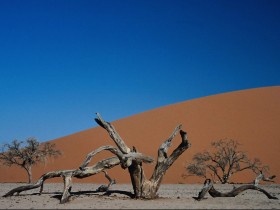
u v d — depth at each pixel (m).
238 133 54.91
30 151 41.91
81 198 17.88
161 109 69.19
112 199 17.67
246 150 49.88
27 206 15.54
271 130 54.59
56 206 15.47
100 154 57.22
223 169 40.28
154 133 60.91
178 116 64.56
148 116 67.38
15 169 56.88
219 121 59.47
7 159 42.06
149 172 49.12
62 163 56.44
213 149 51.56
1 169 57.34
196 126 59.25
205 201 17.38
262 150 49.69
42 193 20.45
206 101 68.06
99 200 17.30
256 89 70.75
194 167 40.50
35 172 54.94
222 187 31.81
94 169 17.73
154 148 56.59
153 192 17.91
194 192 25.14
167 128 61.53
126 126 65.31
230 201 17.56
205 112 63.53
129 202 16.53
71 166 55.19
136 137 60.62
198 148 52.50
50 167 55.78
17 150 41.81
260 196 21.45
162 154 18.17
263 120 57.62
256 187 19.12
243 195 22.09
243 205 15.98
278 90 69.69
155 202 16.61
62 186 31.58
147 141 58.88
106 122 17.77
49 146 43.62
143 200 17.41
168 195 22.09
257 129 55.25
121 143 17.72
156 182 17.98
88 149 59.47
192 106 67.25
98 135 63.78
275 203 17.03
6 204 16.25
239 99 66.19
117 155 17.56
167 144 18.36
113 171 50.31
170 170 47.78
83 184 36.78
